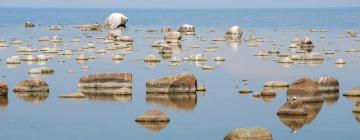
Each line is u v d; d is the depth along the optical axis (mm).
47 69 59094
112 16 133500
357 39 104812
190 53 80125
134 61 69562
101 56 74625
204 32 127750
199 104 44156
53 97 46344
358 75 59031
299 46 90688
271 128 37500
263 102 44844
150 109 42406
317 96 44719
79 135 35969
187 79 48000
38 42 95000
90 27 131625
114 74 48969
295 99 41312
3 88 46500
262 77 57500
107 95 47094
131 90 48562
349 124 38531
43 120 39469
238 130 33844
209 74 59062
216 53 80188
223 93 48406
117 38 99312
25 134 36219
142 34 117312
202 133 36344
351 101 45031
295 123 38719
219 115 40844
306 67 65312
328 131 36906
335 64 68062
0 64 65625
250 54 78875
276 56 76438
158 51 82312
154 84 47656
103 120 39406
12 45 89125
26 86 48188
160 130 37031
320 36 113438
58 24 160875
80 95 46375
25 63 66688
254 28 148000
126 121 39125
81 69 61875
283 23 179500
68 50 77250
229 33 108000
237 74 59406
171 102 44781
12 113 41250
